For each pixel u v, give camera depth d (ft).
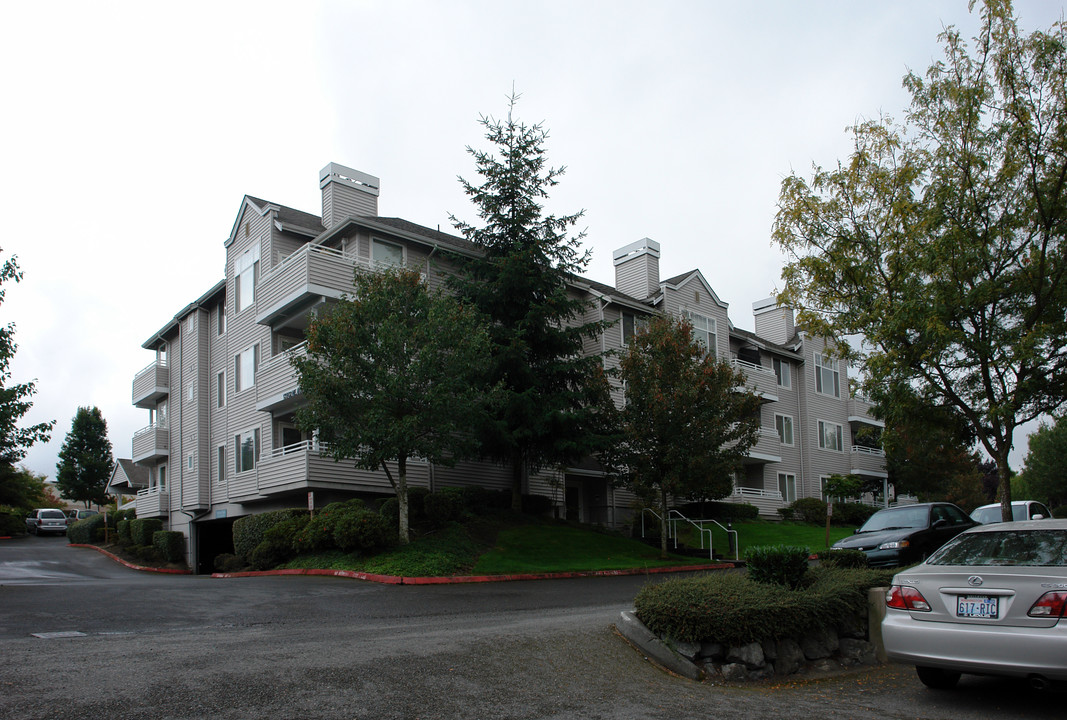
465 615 37.50
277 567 66.59
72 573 79.82
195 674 21.09
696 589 29.09
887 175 40.14
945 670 24.26
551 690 22.82
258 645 25.77
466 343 62.28
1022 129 36.27
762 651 27.07
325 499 78.02
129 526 114.73
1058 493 174.81
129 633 29.50
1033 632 20.72
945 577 22.80
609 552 71.72
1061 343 36.35
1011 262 37.83
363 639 27.58
